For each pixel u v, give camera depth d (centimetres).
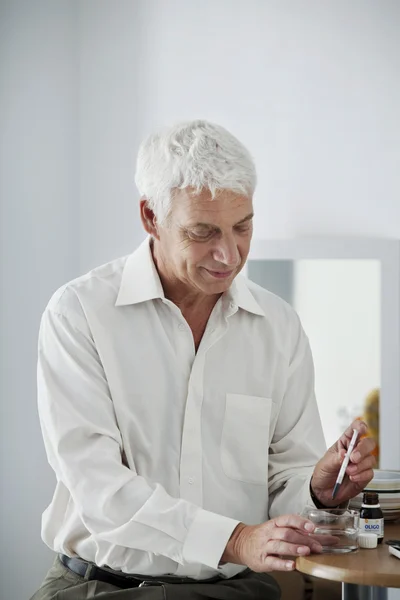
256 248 364
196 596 216
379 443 357
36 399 377
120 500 208
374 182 364
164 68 377
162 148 214
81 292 229
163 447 226
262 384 236
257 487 233
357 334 359
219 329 232
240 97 373
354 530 198
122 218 378
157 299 230
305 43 370
